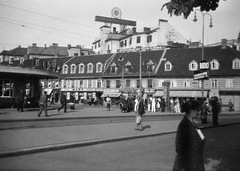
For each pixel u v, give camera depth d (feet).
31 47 299.38
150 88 192.13
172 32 240.12
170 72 188.65
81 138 40.16
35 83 97.35
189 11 27.94
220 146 38.83
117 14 292.40
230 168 26.37
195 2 28.40
